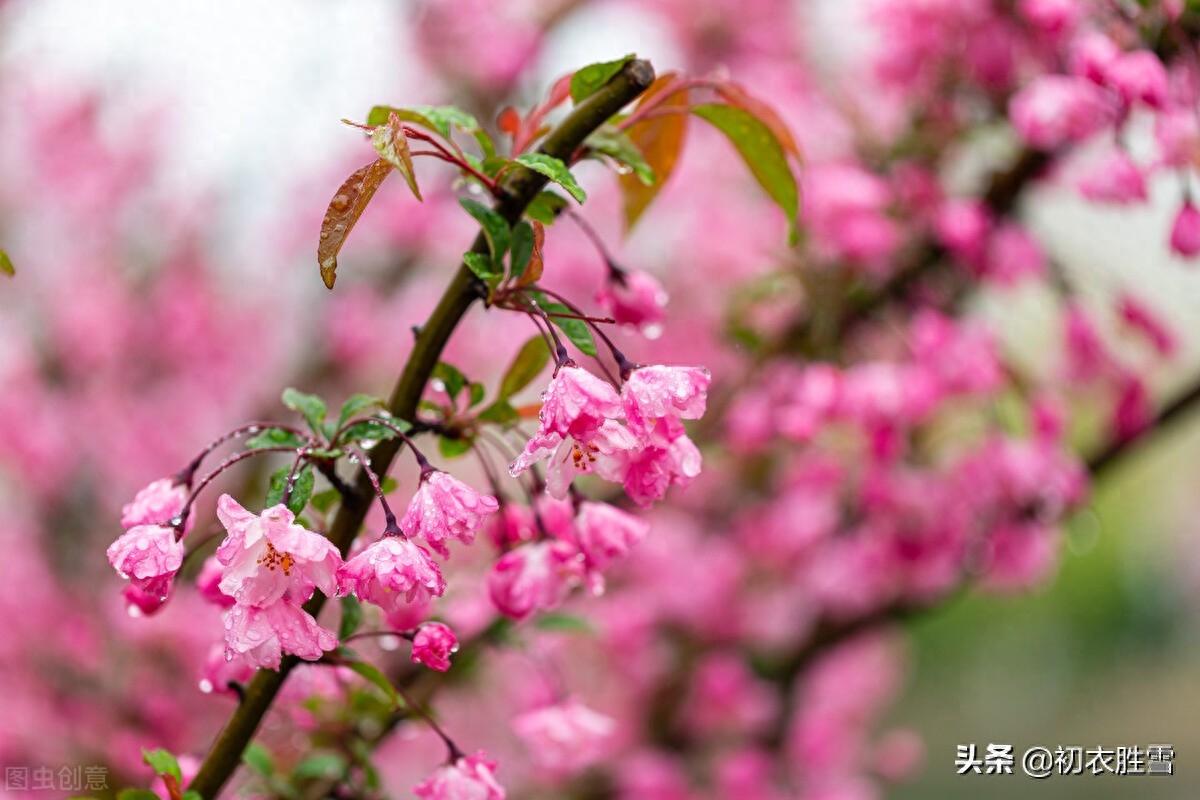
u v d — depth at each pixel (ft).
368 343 7.40
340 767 3.70
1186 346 5.45
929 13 4.93
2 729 5.95
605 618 6.94
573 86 3.30
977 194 5.21
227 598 3.38
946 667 18.66
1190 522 20.94
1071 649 20.08
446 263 7.56
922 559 5.48
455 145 3.28
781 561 6.68
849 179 5.14
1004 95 5.09
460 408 3.60
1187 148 4.00
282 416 7.35
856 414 4.97
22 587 6.65
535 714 3.86
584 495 3.48
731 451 5.81
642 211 3.70
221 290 8.02
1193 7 4.07
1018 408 5.35
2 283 7.54
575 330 3.20
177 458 7.72
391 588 3.09
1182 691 17.81
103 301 7.63
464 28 7.14
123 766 5.72
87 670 6.24
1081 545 5.81
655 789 6.67
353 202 3.06
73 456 7.48
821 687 7.88
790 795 7.32
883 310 5.39
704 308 7.07
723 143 7.25
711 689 6.97
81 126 7.67
